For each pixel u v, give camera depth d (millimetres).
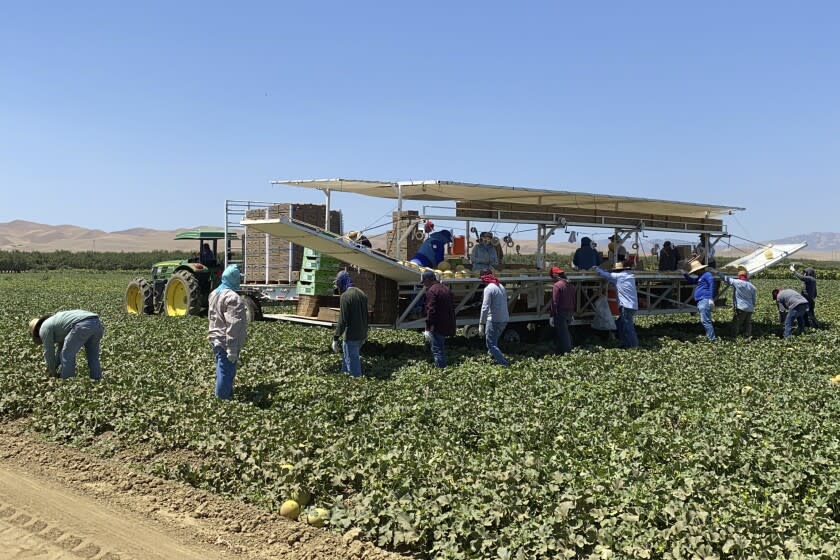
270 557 6117
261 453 8250
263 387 11844
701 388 11984
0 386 11289
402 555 6238
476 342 17703
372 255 13977
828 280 58000
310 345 16094
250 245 20953
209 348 15531
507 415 10062
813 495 7047
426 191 16984
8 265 85188
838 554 5637
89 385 11234
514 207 17375
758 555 5652
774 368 13812
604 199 19031
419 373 13102
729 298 32969
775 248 23406
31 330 12680
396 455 7941
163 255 103312
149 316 23016
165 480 7910
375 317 15289
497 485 7082
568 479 7176
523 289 17828
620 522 6289
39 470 8180
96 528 6605
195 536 6492
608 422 9648
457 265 16703
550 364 14086
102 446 9078
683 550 5695
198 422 9477
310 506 7230
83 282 55875
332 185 16500
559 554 5730
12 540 6332
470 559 5875
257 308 21125
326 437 8922
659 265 21531
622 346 17688
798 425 9141
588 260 19219
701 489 6883
